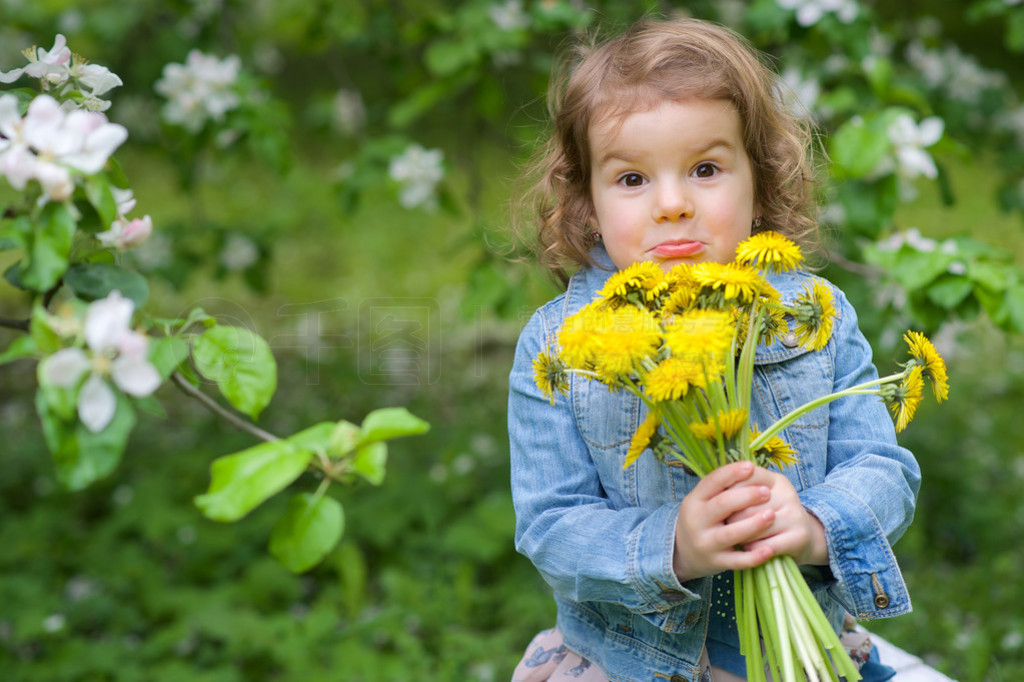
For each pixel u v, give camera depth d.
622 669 1.23
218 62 3.06
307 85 10.06
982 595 2.82
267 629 2.69
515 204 1.67
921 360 1.08
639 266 1.02
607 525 1.14
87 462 0.90
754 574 1.06
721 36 1.27
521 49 3.03
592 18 2.98
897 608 1.09
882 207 2.24
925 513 3.32
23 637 2.63
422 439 4.02
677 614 1.15
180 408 4.41
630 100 1.14
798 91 2.63
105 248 1.08
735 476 1.00
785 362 1.21
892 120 2.23
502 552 3.13
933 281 2.03
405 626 2.78
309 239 7.48
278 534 1.03
